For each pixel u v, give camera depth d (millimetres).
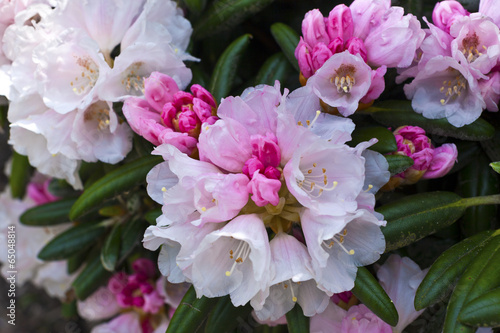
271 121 484
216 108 515
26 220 658
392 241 516
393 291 527
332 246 482
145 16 534
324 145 462
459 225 571
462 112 527
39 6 550
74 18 538
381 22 510
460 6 526
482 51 520
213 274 477
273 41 663
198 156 506
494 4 519
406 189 594
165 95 512
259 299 475
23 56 543
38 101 548
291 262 469
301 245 478
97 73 541
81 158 549
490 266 489
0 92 548
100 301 662
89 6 533
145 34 537
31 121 541
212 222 475
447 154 523
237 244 481
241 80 650
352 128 492
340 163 471
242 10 586
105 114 548
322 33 510
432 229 521
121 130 551
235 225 465
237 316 530
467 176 569
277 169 474
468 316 470
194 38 604
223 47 650
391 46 506
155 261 660
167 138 496
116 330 645
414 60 534
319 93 498
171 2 567
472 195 565
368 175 490
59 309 941
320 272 464
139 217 632
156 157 547
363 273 500
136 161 549
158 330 626
